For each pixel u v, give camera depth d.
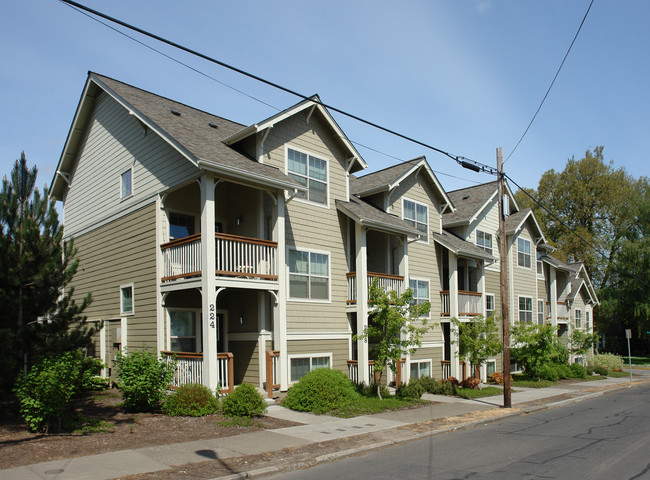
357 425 12.13
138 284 16.03
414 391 17.25
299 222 16.78
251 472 7.88
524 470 8.24
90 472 7.63
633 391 24.02
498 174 17.23
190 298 15.87
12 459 8.27
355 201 19.69
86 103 19.56
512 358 30.23
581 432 12.12
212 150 14.41
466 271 25.50
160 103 18.03
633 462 8.83
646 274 47.12
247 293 15.76
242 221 16.31
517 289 30.09
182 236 16.19
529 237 32.03
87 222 19.56
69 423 10.58
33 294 12.06
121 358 12.83
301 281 16.56
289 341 15.84
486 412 15.06
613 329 57.22
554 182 56.56
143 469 7.89
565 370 29.72
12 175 12.44
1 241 11.79
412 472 8.12
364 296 17.50
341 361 17.66
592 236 53.38
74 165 20.98
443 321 23.31
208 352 13.16
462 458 9.16
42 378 10.04
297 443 9.98
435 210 23.81
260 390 14.80
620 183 53.91
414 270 21.95
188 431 10.74
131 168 17.02
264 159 15.84
